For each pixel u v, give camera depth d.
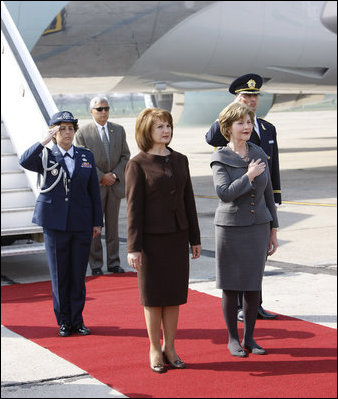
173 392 4.95
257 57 18.28
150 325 5.46
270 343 6.10
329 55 19.19
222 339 6.25
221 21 16.81
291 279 8.49
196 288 8.12
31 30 14.37
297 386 5.04
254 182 5.79
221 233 5.89
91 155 6.84
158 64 16.86
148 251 5.44
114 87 17.59
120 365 5.58
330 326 6.56
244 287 5.80
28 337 6.44
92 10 14.51
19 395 4.94
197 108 15.48
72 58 15.38
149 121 5.38
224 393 4.92
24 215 9.44
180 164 5.52
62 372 5.43
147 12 15.17
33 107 9.52
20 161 6.68
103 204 9.22
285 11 17.64
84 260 6.58
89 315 7.17
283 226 12.54
